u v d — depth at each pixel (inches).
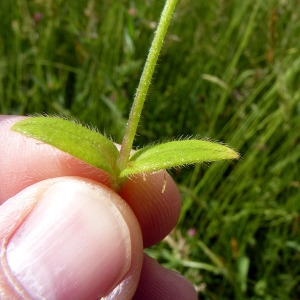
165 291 1.9
